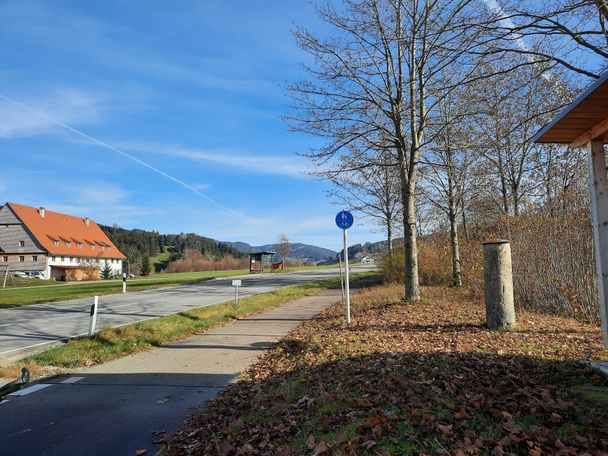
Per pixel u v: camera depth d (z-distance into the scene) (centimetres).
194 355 915
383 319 1099
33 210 7462
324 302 1838
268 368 784
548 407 412
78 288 3475
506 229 1434
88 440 499
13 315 1717
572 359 618
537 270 1195
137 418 566
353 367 666
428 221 2486
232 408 582
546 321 977
